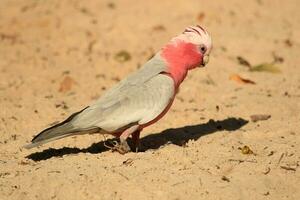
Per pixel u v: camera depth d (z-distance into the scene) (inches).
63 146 487.2
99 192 401.4
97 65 708.7
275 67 680.4
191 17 844.6
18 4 904.3
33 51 749.3
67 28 814.5
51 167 430.6
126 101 452.4
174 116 551.2
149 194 400.2
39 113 560.4
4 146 483.8
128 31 800.9
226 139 492.1
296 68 691.4
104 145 480.7
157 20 831.7
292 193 410.6
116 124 449.1
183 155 450.0
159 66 466.3
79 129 445.7
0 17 856.3
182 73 471.2
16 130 524.4
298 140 488.1
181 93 617.0
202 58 475.8
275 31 805.9
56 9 878.4
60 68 698.8
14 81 658.2
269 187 414.6
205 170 430.3
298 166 440.1
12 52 746.8
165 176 416.8
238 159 449.1
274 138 497.0
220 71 679.7
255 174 428.1
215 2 887.1
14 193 402.0
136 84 459.8
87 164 435.2
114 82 661.3
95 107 452.1
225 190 406.0
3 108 570.3
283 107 565.6
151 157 447.2
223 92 619.5
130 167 429.7
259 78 660.7
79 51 751.7
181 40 470.3
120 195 399.9
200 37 471.2
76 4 895.7
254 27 820.6
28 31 812.6
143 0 899.4
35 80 663.1
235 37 777.6
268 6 900.0
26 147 434.3
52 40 783.7
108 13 860.6
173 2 881.5
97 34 794.8
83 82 658.8
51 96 616.7
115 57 720.3
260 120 540.4
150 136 513.0
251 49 745.6
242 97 600.4
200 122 541.3
